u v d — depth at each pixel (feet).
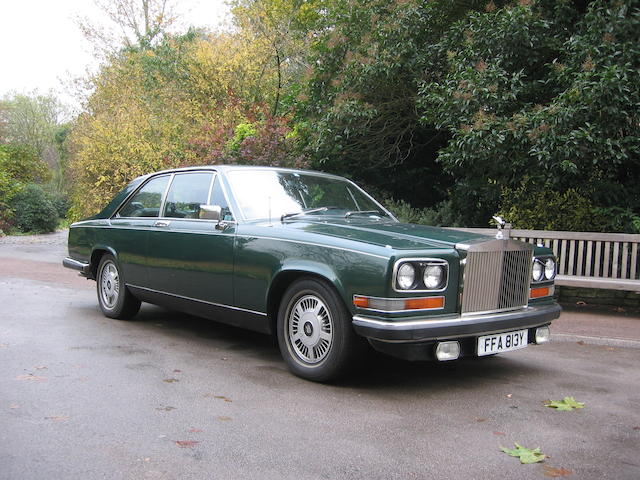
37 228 84.43
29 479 8.46
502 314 13.52
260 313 14.75
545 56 27.96
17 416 10.95
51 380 13.21
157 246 18.08
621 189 26.50
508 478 8.96
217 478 8.70
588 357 17.12
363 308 12.23
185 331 19.08
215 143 36.47
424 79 31.07
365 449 9.91
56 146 132.98
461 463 9.45
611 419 11.80
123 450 9.58
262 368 14.83
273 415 11.44
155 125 52.49
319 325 13.41
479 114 25.14
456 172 31.55
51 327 18.88
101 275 21.13
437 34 32.48
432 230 15.05
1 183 75.61
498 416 11.80
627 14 23.54
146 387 12.94
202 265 16.33
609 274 24.81
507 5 28.30
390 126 35.50
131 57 69.21
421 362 16.05
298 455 9.59
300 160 33.30
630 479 9.03
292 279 14.34
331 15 35.17
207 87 51.39
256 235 14.80
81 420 10.84
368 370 15.02
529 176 26.66
